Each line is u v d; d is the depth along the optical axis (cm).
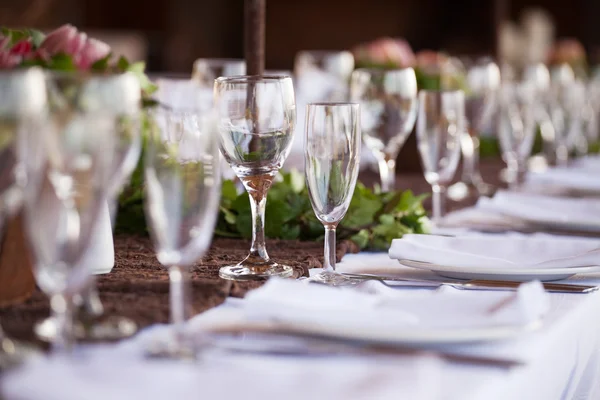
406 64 355
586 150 389
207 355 97
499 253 161
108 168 94
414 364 89
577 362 128
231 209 188
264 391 84
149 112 100
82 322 107
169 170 97
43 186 92
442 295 115
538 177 298
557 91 345
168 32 1043
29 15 802
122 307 115
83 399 79
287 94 148
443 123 208
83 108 96
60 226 93
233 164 150
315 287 114
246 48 192
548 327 116
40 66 131
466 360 99
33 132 92
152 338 103
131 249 169
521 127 279
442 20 1098
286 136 149
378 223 183
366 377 86
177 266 101
